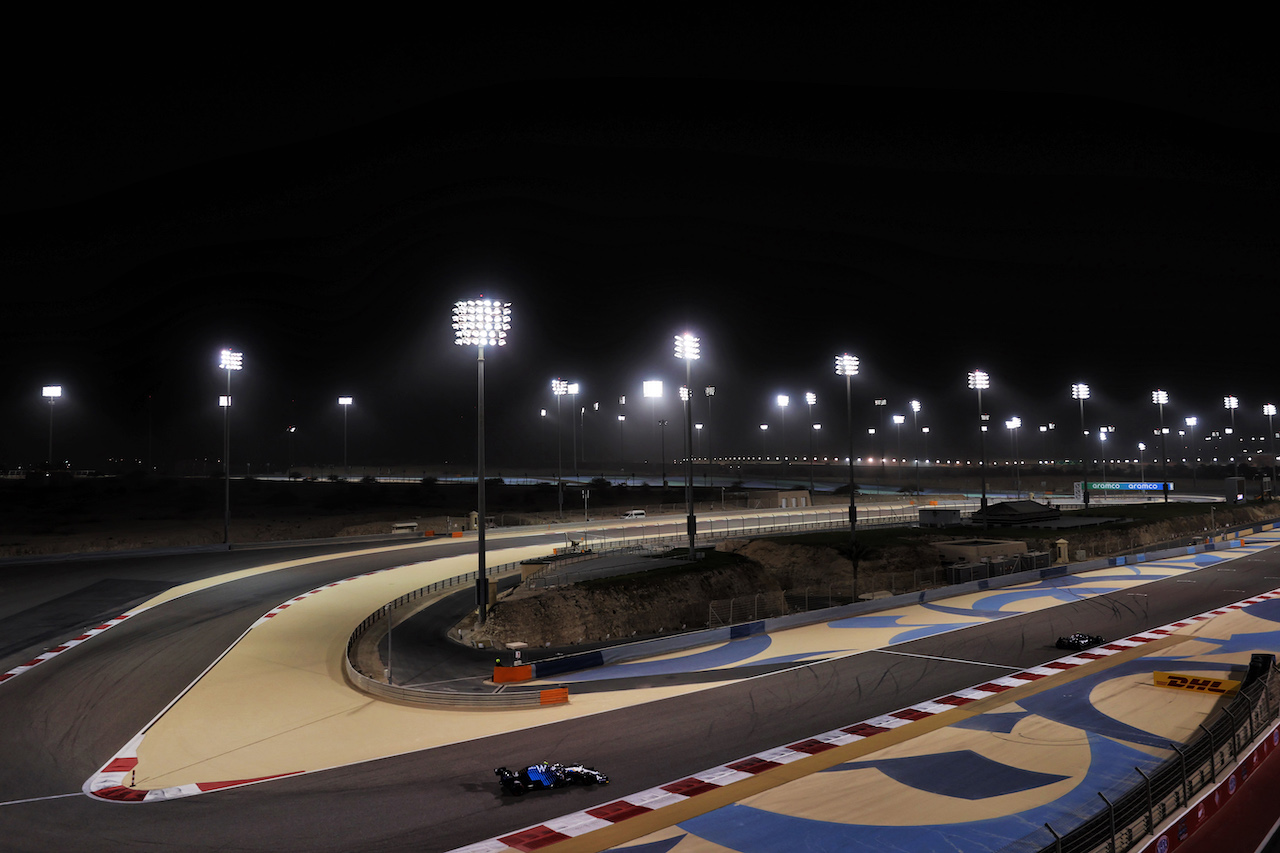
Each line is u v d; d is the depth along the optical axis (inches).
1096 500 4849.9
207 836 622.8
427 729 920.3
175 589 1704.0
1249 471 6471.5
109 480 4564.5
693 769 750.5
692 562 1950.1
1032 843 578.2
